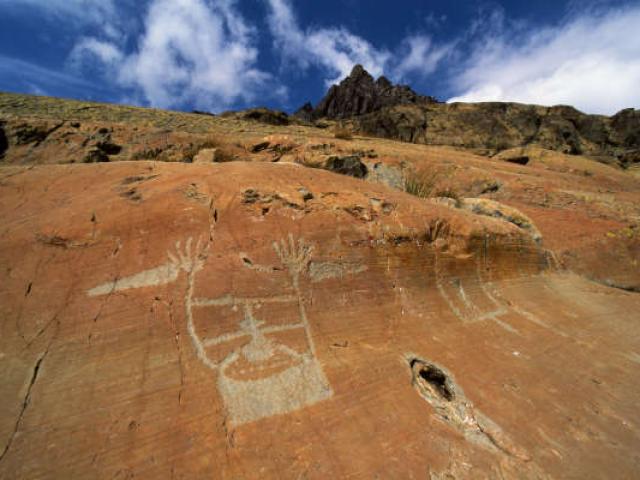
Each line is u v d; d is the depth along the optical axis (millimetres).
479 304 4027
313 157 8172
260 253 3209
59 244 2920
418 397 2607
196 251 3066
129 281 2766
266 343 2717
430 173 9414
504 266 4766
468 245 4367
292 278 3186
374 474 2002
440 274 4035
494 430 2412
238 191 3699
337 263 3455
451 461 2135
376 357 2893
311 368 2637
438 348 3180
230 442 2051
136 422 2059
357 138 16562
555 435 2445
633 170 21766
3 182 3654
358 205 3990
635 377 3309
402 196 4594
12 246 2854
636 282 6039
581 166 14156
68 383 2170
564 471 2176
